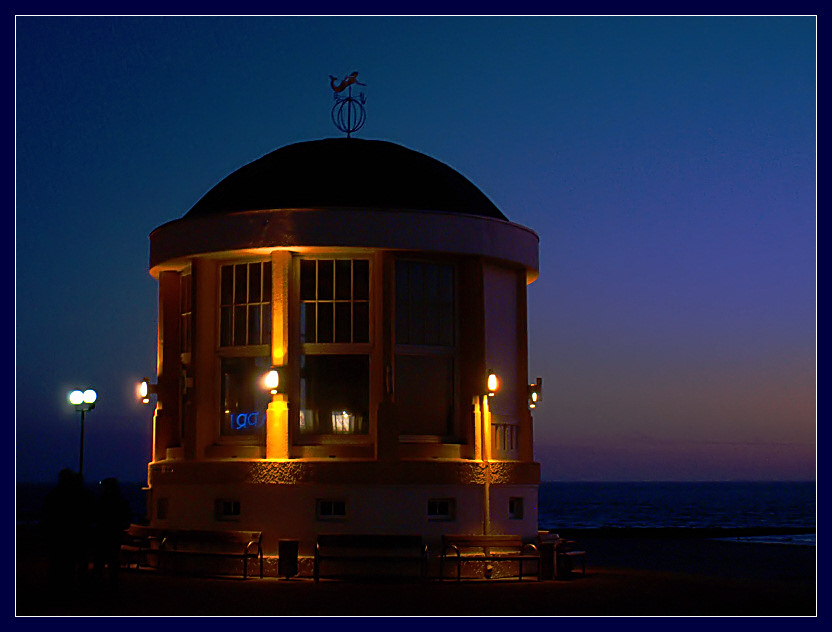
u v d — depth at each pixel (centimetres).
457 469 2225
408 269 2317
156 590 1864
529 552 2278
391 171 2381
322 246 2233
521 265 2455
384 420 2198
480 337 2323
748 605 1734
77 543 1788
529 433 2441
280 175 2377
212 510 2262
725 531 6394
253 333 2325
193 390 2339
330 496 2180
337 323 2277
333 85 2595
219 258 2364
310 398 2269
